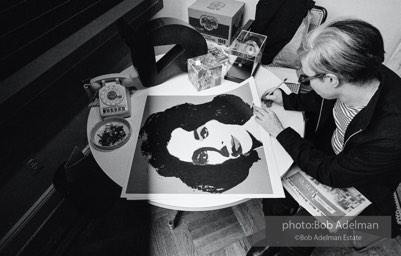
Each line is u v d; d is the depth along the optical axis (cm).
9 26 87
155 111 87
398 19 122
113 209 134
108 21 121
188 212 132
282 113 91
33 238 117
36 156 110
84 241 124
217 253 120
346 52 58
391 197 83
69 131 123
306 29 126
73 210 129
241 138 80
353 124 76
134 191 68
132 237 125
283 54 136
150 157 75
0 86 87
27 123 100
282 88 99
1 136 93
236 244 122
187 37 92
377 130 67
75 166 90
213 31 137
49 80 100
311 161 74
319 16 127
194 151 76
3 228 106
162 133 81
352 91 69
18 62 92
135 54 85
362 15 129
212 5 136
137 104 90
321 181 74
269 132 81
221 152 76
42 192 118
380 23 127
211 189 69
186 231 126
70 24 106
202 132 81
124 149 78
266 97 93
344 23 61
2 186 101
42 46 98
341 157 73
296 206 99
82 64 113
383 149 66
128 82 93
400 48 125
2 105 86
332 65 61
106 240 124
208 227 127
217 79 94
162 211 133
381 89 67
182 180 70
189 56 98
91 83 90
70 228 126
